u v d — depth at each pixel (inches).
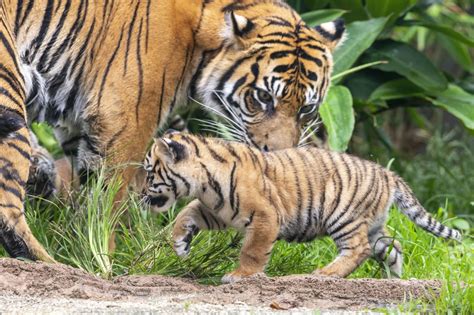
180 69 454.3
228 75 460.1
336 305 346.9
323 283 370.3
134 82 439.8
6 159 392.5
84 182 456.1
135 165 445.7
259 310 329.1
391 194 426.9
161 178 399.2
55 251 428.5
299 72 460.8
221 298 350.6
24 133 397.7
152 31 442.6
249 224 393.7
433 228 436.1
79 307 322.3
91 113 443.2
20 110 409.1
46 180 478.3
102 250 406.6
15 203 394.6
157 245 412.5
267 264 410.6
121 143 442.6
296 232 414.6
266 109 460.8
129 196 441.7
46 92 441.1
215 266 419.8
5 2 417.7
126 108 440.5
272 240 394.9
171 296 353.7
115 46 441.1
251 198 390.9
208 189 393.4
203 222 405.7
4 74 404.2
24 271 362.0
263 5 474.9
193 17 453.4
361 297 360.5
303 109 468.4
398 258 432.1
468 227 521.7
